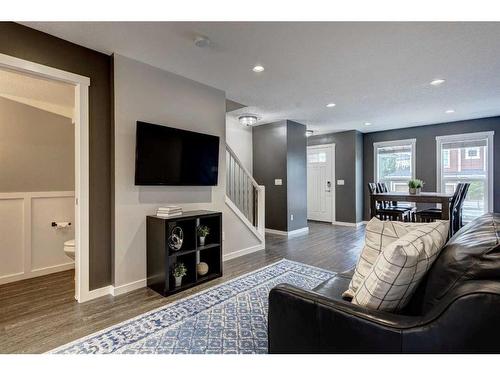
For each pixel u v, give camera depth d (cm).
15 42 207
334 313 102
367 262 153
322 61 276
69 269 333
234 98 397
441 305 86
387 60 275
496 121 517
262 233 430
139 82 274
